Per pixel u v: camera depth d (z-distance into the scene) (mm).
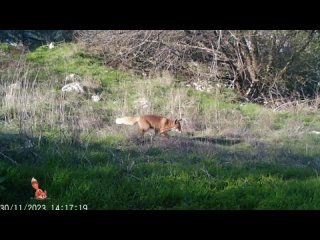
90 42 19828
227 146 10977
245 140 11711
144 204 6973
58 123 11211
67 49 19547
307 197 7379
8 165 7953
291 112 15812
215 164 9070
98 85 15961
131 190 7301
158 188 7391
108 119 12570
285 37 18844
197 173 8383
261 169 9086
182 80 18031
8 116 11305
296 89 19859
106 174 7945
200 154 9820
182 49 18516
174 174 8188
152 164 8703
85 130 10938
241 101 17734
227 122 13398
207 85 17859
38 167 8000
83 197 6914
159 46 18719
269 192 7508
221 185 7918
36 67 17078
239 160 9602
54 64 17797
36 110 11828
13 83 13953
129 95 15492
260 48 18891
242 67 18625
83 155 8836
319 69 20719
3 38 21828
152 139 10992
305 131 13258
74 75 16422
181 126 12688
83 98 14453
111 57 18844
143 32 18438
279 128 13773
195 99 15727
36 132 10180
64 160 8539
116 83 16672
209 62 19297
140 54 18969
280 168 9180
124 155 9375
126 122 11672
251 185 7887
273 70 19359
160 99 15094
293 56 19281
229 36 18328
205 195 7301
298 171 9070
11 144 9062
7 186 7188
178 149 10180
